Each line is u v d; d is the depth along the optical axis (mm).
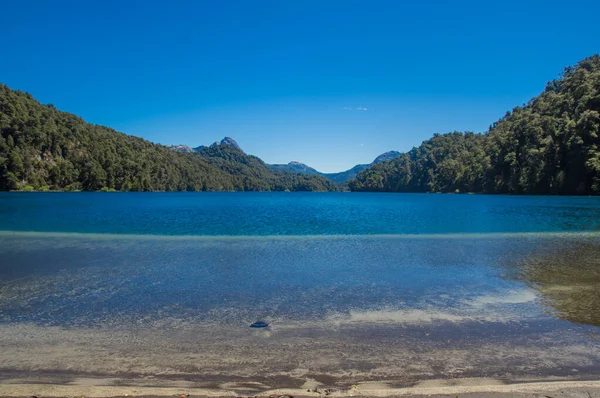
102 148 162375
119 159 162125
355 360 6215
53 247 18406
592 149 80250
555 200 68062
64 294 10250
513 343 6887
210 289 10773
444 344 6867
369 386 5316
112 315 8555
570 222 31062
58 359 6273
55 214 40625
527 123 105562
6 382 5445
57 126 156500
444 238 21750
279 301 9625
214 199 95750
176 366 6008
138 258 15523
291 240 21078
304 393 5090
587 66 125188
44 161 138875
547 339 7062
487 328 7660
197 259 15359
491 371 5789
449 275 12453
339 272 12961
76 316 8484
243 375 5680
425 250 17516
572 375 5664
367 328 7727
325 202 81875
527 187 94750
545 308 8922
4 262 14680
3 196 90000
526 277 12094
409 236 22812
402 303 9414
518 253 16625
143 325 7918
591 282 11359
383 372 5770
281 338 7199
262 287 11000
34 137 139500
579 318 8203
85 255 16281
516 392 5105
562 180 85500
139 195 119500
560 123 91375
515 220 33469
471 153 152250
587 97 88375
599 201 63531
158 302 9539
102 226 28734
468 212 44188
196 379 5551
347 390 5180
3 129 135250
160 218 36531
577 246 18438
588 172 80375
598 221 31625
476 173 133000
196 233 24562
